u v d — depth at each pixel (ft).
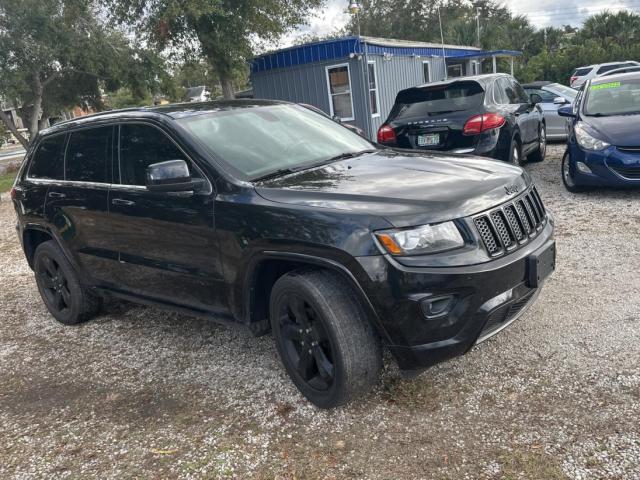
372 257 9.56
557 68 122.83
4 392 13.79
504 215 10.55
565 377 11.07
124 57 70.90
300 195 10.79
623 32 135.74
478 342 10.31
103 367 14.40
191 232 12.21
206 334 15.58
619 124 24.09
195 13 50.57
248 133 13.37
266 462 9.82
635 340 12.05
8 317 19.21
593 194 25.23
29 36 63.10
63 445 11.17
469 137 25.40
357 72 54.24
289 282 10.77
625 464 8.62
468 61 87.76
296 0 58.65
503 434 9.69
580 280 15.64
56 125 16.99
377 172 11.80
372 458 9.55
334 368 10.43
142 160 13.48
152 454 10.50
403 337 9.75
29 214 17.03
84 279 16.12
